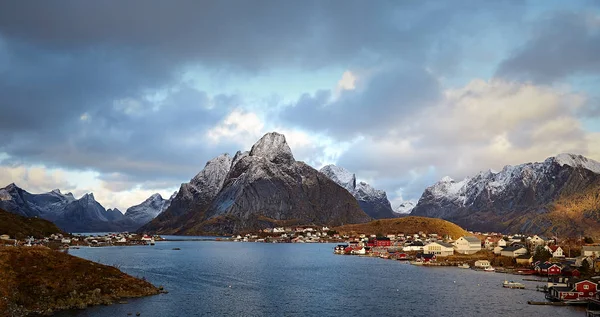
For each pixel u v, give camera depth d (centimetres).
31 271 14062
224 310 13412
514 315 13025
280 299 15112
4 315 11825
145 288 15500
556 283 16462
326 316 12862
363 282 19100
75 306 13112
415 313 13212
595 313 12619
